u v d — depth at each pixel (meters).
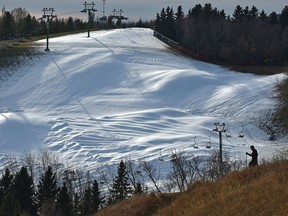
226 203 14.74
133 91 74.31
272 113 61.00
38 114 63.97
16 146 51.28
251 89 71.12
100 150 48.84
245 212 13.48
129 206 19.73
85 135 53.41
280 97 65.31
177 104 69.81
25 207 35.34
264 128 57.81
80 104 69.00
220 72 90.75
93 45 102.88
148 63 89.19
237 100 67.44
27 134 54.41
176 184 32.38
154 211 18.58
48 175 37.47
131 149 48.62
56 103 69.50
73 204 36.72
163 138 51.59
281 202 13.47
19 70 84.81
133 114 62.97
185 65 91.31
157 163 42.56
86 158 46.72
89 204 33.59
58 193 35.28
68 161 46.12
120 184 34.84
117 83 77.94
